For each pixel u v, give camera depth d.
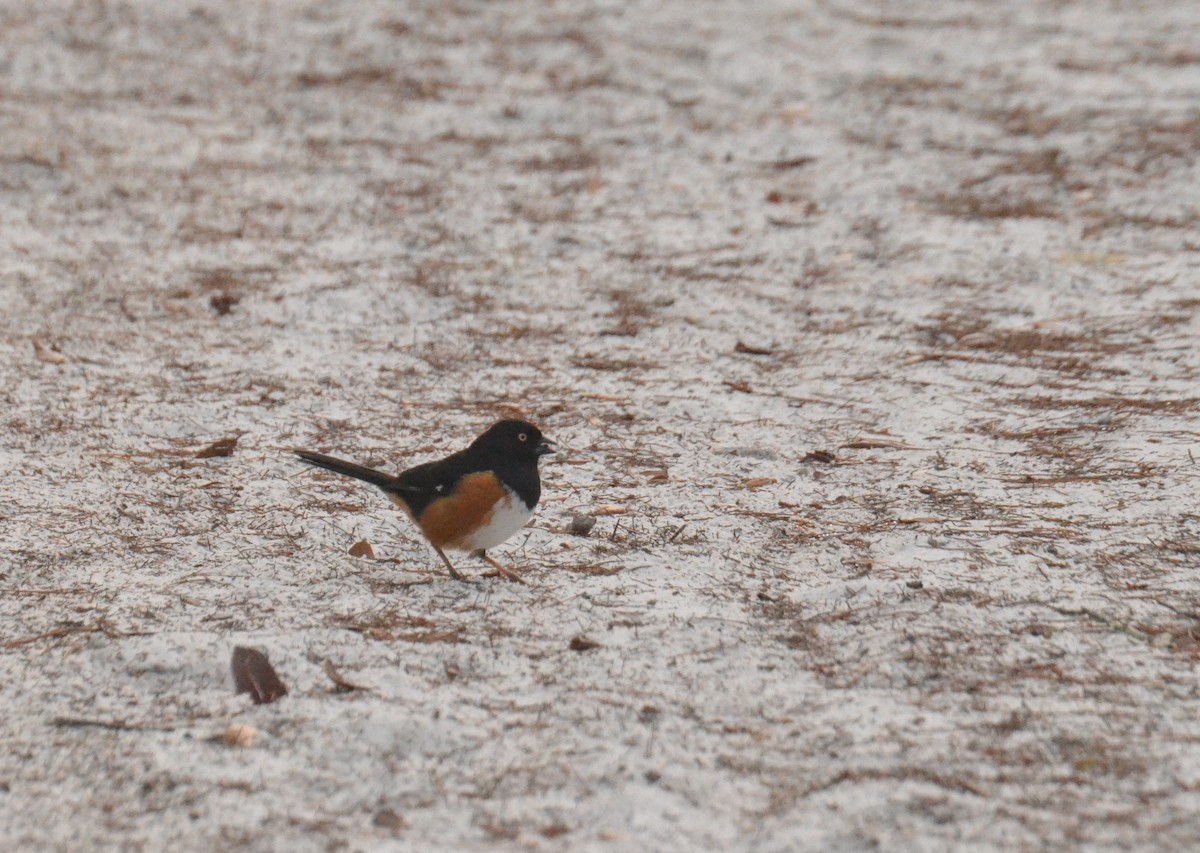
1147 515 9.60
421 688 7.26
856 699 7.10
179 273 16.08
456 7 27.72
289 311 15.01
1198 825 5.90
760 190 19.14
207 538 9.48
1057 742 6.62
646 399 12.69
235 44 25.20
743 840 5.89
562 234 17.55
